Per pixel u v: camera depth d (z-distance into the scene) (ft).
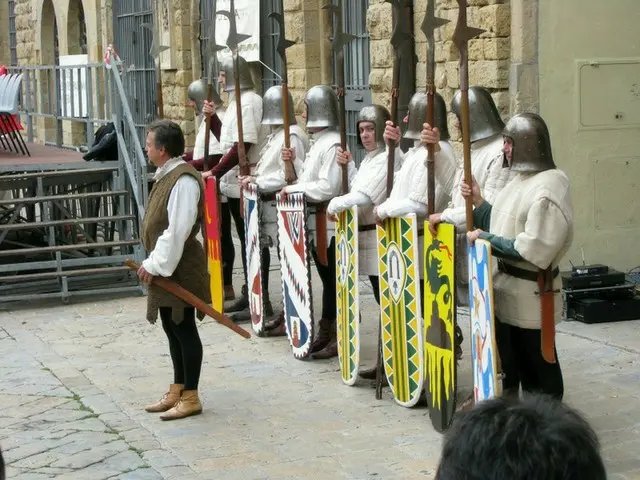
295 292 25.04
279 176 26.76
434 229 18.93
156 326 29.84
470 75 29.43
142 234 21.02
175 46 49.57
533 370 18.01
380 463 17.94
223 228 31.30
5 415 21.91
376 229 22.29
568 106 28.40
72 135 61.36
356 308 22.04
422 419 20.20
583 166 28.66
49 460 18.99
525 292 17.30
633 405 20.02
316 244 25.07
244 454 18.76
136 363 25.79
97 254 38.81
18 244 36.73
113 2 59.31
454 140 30.19
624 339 24.52
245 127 29.22
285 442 19.31
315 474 17.56
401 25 20.89
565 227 16.76
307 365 24.68
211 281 30.14
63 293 33.50
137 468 18.35
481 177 19.08
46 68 42.86
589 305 25.84
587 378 21.83
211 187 29.32
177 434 20.11
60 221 34.22
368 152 22.50
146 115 55.21
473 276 17.46
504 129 17.70
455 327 18.58
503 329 17.93
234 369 24.62
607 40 28.50
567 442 5.54
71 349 27.55
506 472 5.53
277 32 41.16
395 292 20.68
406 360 20.62
